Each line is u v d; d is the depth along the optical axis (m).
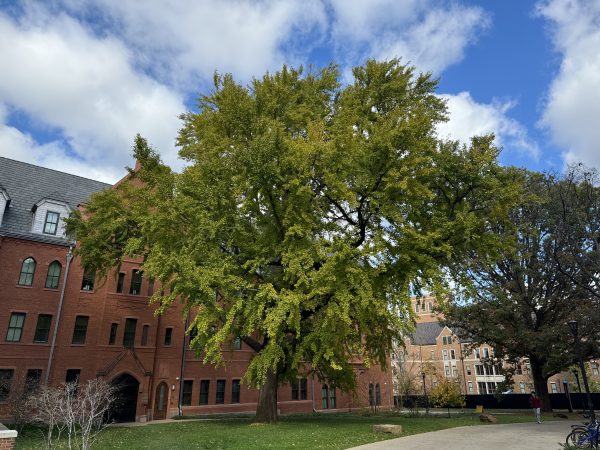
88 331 29.11
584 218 26.48
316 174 17.72
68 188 34.69
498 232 28.02
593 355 29.98
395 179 15.98
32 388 21.34
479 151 18.48
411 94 23.36
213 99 22.58
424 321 92.25
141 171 20.28
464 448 13.24
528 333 29.52
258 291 16.61
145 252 19.91
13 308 27.38
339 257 15.39
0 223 28.25
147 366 30.56
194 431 18.59
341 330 17.03
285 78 22.89
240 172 17.86
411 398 40.44
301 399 39.00
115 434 18.53
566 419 26.56
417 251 17.41
